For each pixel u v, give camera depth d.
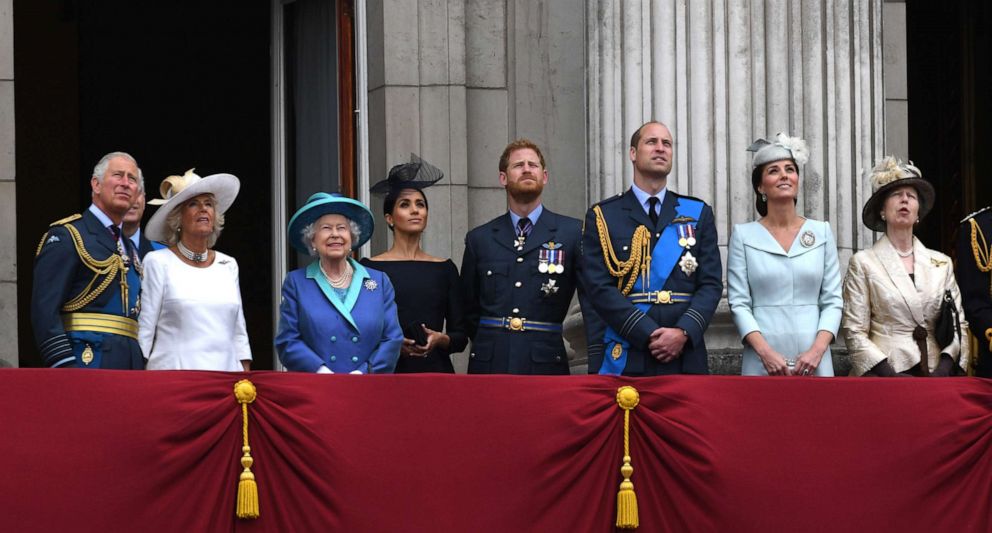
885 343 31.78
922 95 56.19
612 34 36.91
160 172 60.19
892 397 28.34
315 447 27.19
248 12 60.84
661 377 28.17
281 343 30.64
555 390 27.88
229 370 30.03
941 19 55.94
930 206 32.69
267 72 60.81
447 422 27.59
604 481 27.75
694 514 27.83
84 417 26.72
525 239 32.91
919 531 28.09
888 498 28.08
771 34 36.28
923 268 31.97
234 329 30.42
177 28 60.53
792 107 36.06
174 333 29.78
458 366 39.91
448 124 40.44
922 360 31.50
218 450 27.03
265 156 60.56
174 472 26.78
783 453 28.03
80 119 59.72
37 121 59.31
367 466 27.31
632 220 31.25
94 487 26.58
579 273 32.19
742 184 35.75
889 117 41.97
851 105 36.47
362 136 40.16
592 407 27.84
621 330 30.25
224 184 30.39
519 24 41.19
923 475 28.17
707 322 30.45
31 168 59.09
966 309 31.92
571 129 41.16
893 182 32.16
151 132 60.22
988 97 53.94
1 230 38.09
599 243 31.11
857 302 31.94
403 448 27.45
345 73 40.50
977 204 53.81
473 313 33.38
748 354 31.28
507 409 27.72
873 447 28.17
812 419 28.19
